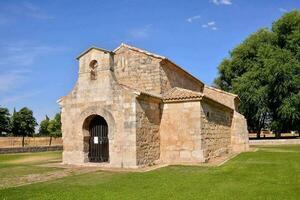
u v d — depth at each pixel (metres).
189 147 19.72
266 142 40.47
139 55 22.14
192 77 28.27
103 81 19.17
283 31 46.62
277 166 16.69
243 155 24.20
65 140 20.20
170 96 20.70
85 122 19.62
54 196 10.41
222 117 26.55
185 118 20.03
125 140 17.92
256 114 43.62
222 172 15.03
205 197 9.87
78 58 20.31
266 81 42.28
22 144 42.25
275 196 9.81
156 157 19.83
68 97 20.41
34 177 14.78
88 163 19.17
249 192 10.46
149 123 19.33
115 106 18.52
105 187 11.85
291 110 39.75
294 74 40.66
